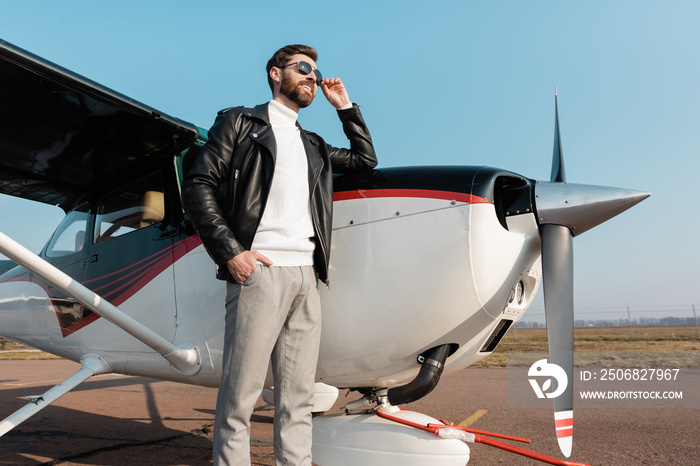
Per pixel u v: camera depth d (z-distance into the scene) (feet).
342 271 5.96
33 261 5.70
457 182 5.84
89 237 9.25
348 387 6.59
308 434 5.21
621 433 9.62
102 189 9.40
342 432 6.07
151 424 11.14
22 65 6.14
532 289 6.22
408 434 5.69
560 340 5.55
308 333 5.23
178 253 7.61
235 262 4.69
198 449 8.70
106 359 8.94
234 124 5.21
